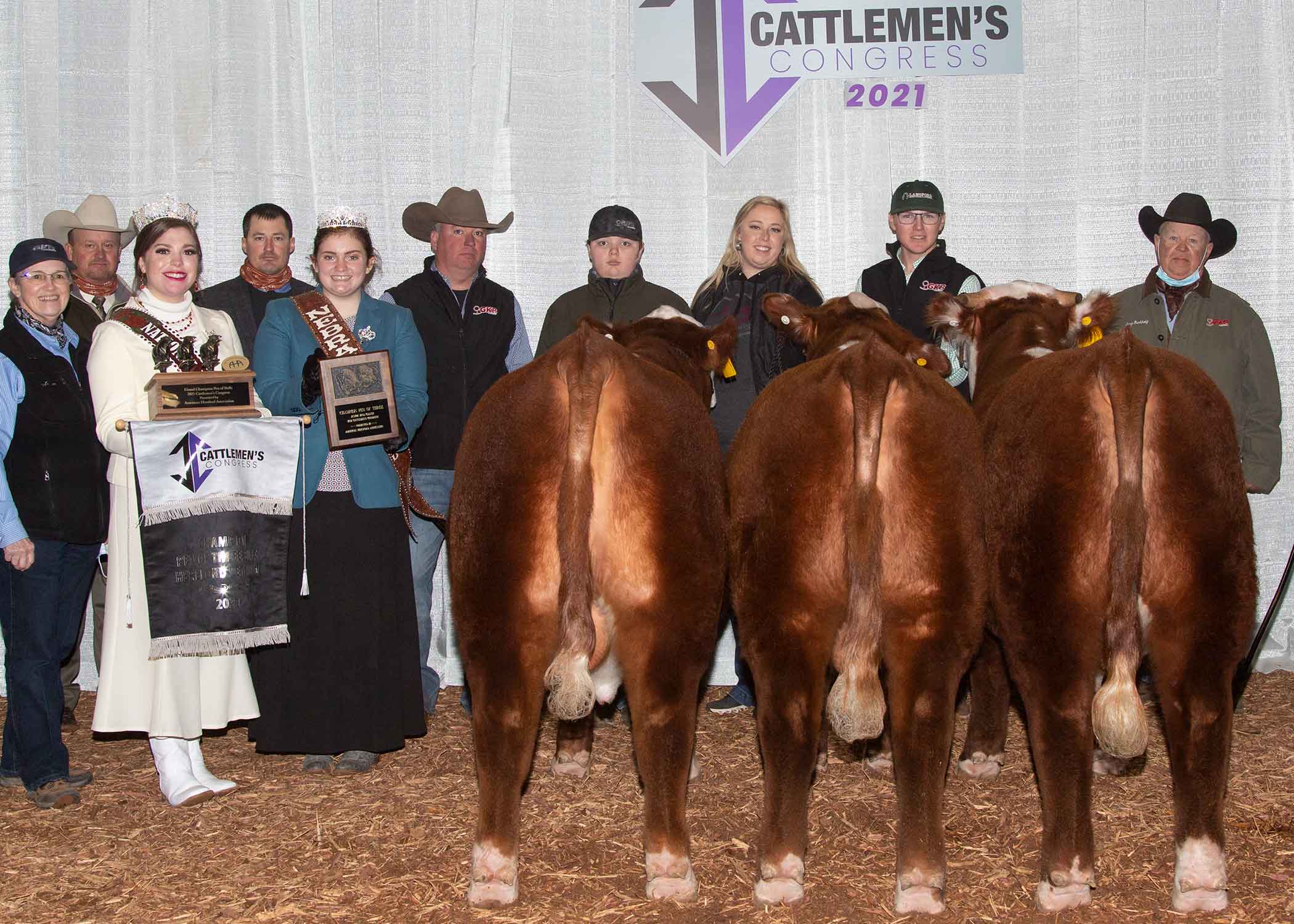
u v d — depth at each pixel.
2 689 6.18
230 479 4.18
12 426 4.38
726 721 5.69
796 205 6.39
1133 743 2.98
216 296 5.54
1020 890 3.49
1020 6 6.34
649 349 4.29
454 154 6.37
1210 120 6.34
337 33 6.31
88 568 4.64
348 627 4.66
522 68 6.35
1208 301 5.60
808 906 3.38
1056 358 3.40
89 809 4.37
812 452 3.23
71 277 5.02
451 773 4.80
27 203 6.19
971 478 3.24
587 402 3.13
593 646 3.10
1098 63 6.36
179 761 4.43
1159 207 6.38
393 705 4.73
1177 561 3.14
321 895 3.57
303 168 6.32
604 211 5.54
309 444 4.53
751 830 4.10
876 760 4.74
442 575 6.40
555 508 3.19
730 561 3.58
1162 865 3.69
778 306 4.48
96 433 4.45
